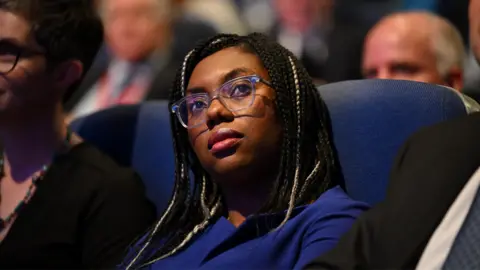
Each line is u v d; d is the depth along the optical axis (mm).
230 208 2443
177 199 2562
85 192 2615
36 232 2566
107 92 5098
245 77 2346
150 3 5246
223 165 2320
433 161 1880
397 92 2482
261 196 2377
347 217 2191
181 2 6094
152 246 2496
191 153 2566
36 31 2559
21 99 2588
